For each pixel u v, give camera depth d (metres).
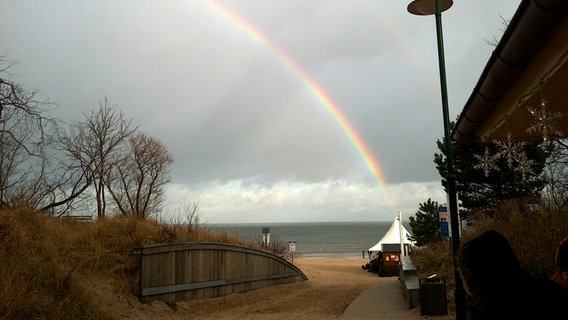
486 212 14.98
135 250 11.98
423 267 17.73
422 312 10.67
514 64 4.93
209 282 14.27
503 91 5.77
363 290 17.67
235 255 15.96
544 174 14.99
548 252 9.91
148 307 11.56
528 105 5.96
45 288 8.75
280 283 19.17
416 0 9.90
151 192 26.09
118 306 10.70
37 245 10.28
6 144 15.81
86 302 9.11
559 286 2.68
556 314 2.54
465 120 7.53
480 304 2.74
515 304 2.58
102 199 22.09
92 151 21.84
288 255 28.44
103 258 11.88
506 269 2.67
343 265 44.50
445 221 13.89
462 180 20.45
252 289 16.83
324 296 15.99
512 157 8.23
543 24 4.09
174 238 14.17
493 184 19.45
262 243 25.09
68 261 10.79
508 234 11.16
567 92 5.68
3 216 10.70
